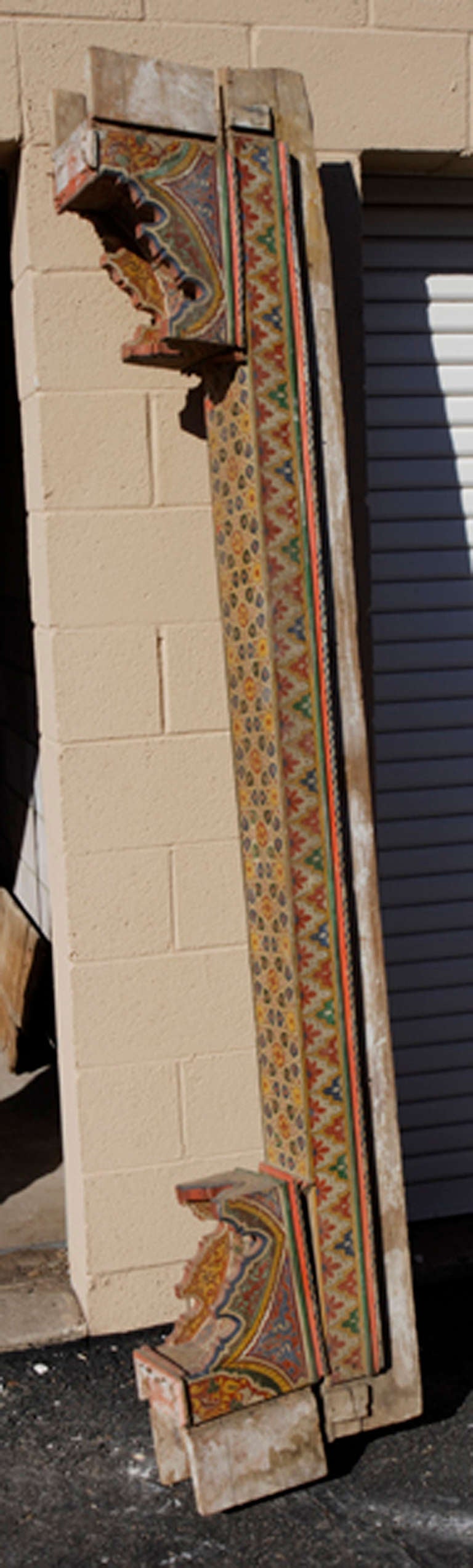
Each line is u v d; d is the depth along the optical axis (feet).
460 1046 15.71
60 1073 14.20
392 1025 15.49
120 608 13.10
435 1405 12.88
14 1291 14.12
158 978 13.46
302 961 11.62
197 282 11.03
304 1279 11.71
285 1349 11.60
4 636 23.06
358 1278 11.91
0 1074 20.45
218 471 12.01
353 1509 11.45
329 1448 12.26
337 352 11.81
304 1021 11.64
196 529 13.21
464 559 15.34
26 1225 15.64
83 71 12.64
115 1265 13.52
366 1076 12.10
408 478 15.07
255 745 11.83
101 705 13.12
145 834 13.33
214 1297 11.74
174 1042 13.53
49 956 19.35
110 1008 13.35
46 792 13.79
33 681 20.04
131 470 13.03
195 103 11.05
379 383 14.87
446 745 15.44
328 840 11.67
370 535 14.44
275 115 11.48
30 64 12.53
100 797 13.19
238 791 12.22
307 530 11.51
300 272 11.52
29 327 12.84
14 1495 11.66
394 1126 12.21
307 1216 11.79
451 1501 11.55
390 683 15.23
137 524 13.08
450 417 15.12
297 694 11.52
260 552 11.39
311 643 11.55
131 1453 12.16
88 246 12.75
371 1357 11.98
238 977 13.66
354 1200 11.88
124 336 12.89
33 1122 18.60
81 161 10.87
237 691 12.07
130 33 12.78
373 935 12.07
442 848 15.51
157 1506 11.53
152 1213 13.58
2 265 18.84
